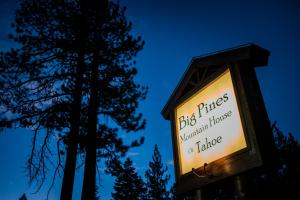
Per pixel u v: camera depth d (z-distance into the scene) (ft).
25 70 39.32
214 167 18.86
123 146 38.40
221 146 18.80
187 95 23.56
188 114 22.95
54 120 37.14
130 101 41.06
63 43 40.68
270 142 17.06
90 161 35.35
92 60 41.70
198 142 20.98
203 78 22.63
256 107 17.95
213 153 19.30
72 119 36.47
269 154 16.46
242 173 17.04
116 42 44.16
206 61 22.45
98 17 43.19
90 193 33.83
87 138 36.27
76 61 41.32
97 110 39.73
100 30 42.63
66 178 33.60
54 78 38.93
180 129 23.44
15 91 38.04
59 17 41.42
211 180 18.72
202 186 19.48
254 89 19.01
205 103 21.34
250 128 17.07
